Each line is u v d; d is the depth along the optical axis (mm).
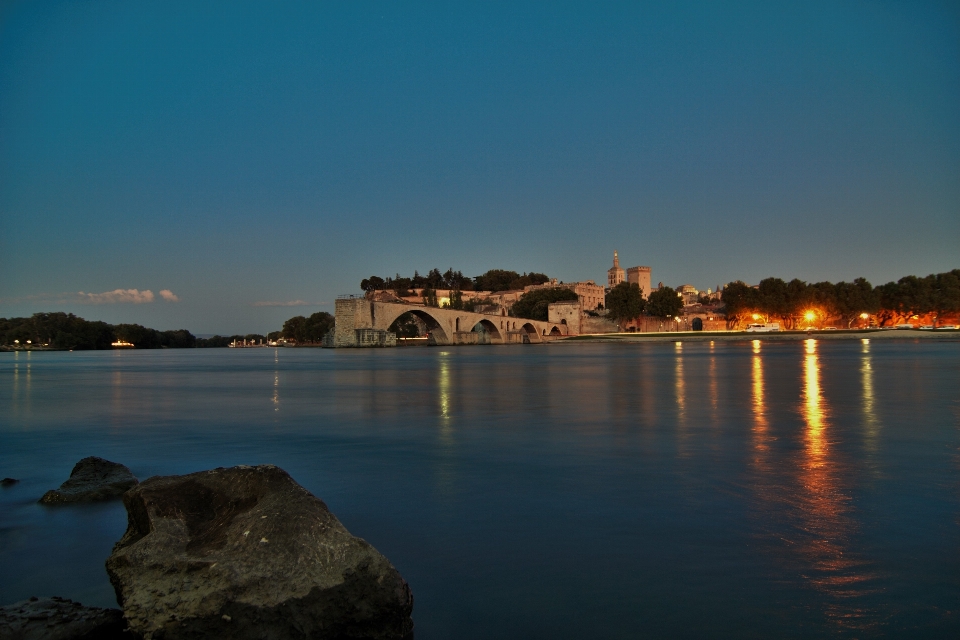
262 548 7707
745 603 8391
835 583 8914
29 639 7156
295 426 24891
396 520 11945
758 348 117000
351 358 102750
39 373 71062
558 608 8375
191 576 7465
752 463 16438
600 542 10633
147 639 7078
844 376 46000
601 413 27266
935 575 9109
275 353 167500
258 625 7219
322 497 13617
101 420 27984
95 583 9625
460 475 15562
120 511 13305
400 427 24031
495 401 33031
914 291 192375
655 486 14195
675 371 56250
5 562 10461
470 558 10031
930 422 23219
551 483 14617
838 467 15844
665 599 8555
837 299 196500
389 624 7738
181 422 26875
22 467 18047
